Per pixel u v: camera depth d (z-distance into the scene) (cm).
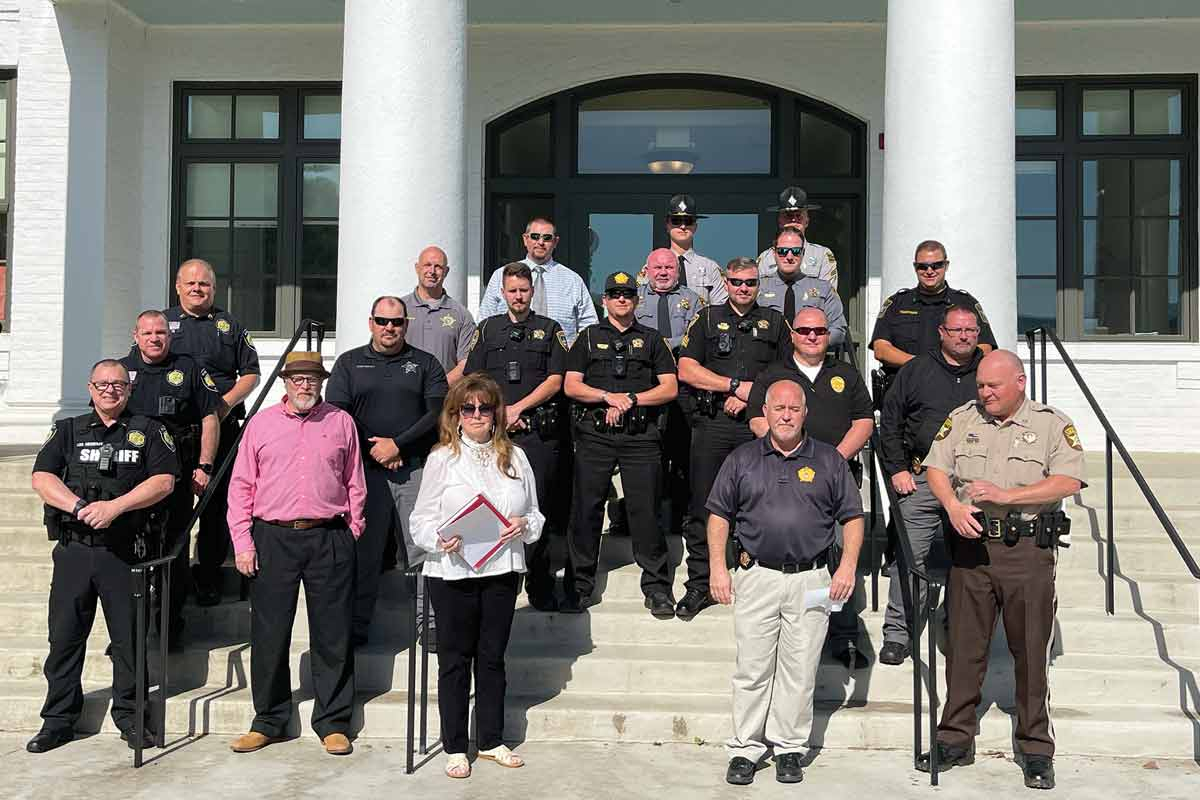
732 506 546
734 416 646
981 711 591
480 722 548
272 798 499
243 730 592
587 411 650
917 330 672
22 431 1043
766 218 1089
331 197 1114
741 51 1074
